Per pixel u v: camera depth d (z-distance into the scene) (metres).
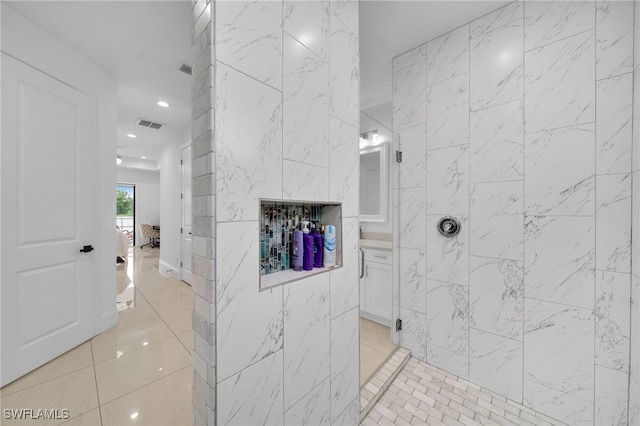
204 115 0.77
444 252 1.78
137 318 2.50
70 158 1.88
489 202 1.59
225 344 0.78
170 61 2.07
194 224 0.83
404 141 1.98
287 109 0.97
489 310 1.60
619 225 1.23
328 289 1.17
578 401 1.33
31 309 1.64
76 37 1.77
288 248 1.20
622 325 1.22
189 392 1.52
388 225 2.17
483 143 1.61
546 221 1.41
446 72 1.76
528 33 1.45
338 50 1.23
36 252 1.67
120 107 2.92
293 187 1.00
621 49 1.22
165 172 4.39
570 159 1.34
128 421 1.32
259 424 0.88
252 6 0.86
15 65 1.54
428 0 1.49
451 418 1.41
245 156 0.83
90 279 2.06
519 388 1.50
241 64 0.82
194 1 0.84
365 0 1.48
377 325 2.29
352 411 1.33
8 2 1.47
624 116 1.21
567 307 1.36
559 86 1.37
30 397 1.45
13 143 1.54
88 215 2.03
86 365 1.75
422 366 1.84
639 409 1.12
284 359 0.97
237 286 0.81
